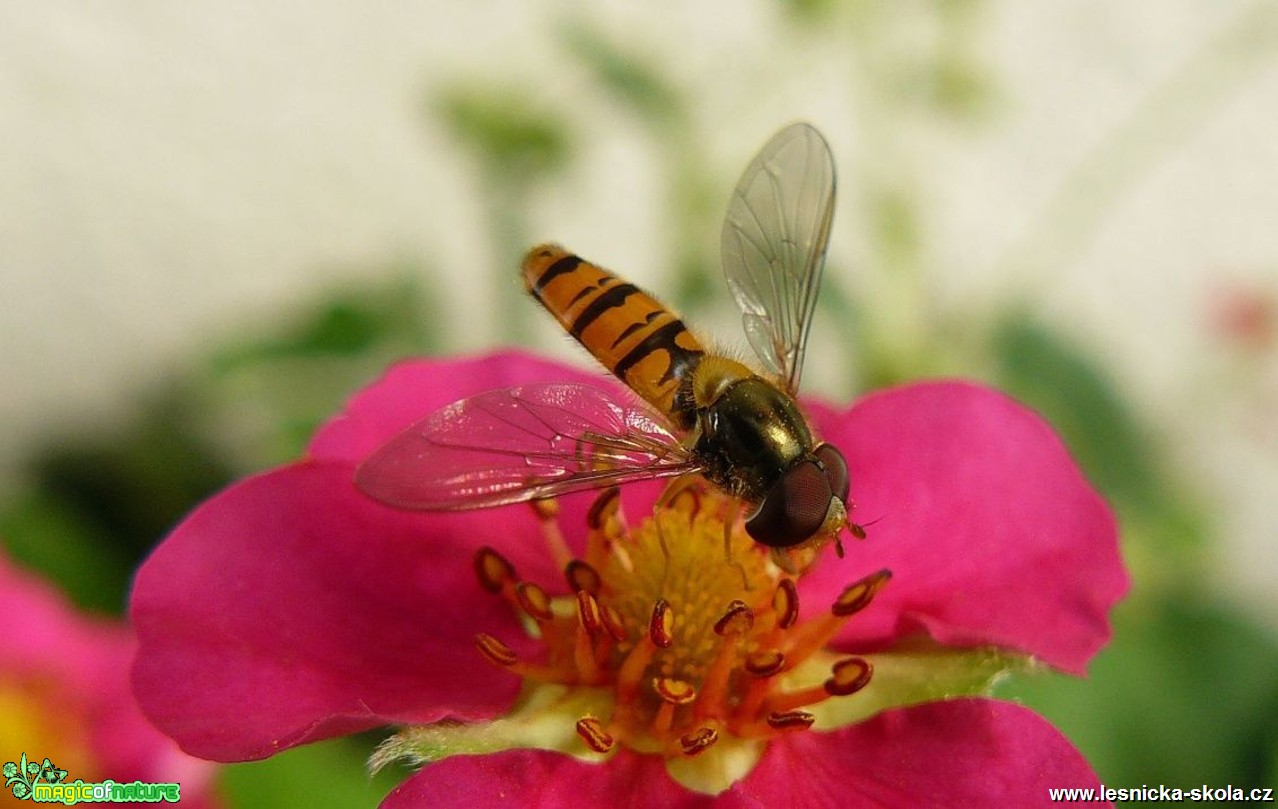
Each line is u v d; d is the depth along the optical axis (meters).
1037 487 0.07
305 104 0.12
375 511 0.07
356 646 0.07
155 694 0.07
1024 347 0.10
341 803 0.08
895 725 0.07
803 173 0.08
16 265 0.13
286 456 0.09
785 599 0.07
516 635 0.07
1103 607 0.07
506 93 0.09
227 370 0.10
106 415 0.13
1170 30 0.12
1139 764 0.09
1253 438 0.12
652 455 0.07
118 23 0.12
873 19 0.10
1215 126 0.12
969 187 0.12
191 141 0.12
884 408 0.07
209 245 0.13
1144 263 0.13
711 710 0.07
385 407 0.07
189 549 0.07
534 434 0.07
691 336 0.07
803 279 0.08
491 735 0.07
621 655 0.07
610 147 0.12
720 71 0.10
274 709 0.07
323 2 0.12
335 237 0.13
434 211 0.13
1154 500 0.10
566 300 0.07
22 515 0.11
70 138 0.12
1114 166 0.12
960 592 0.07
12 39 0.12
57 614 0.08
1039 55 0.12
